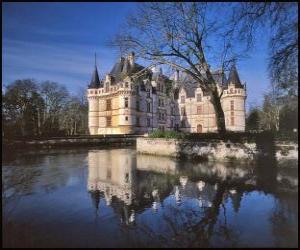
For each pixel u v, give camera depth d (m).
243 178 14.38
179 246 6.87
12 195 11.47
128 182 14.21
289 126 27.92
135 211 9.48
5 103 40.00
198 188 12.66
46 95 59.25
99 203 10.43
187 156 23.27
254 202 10.22
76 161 23.19
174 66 21.45
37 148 36.47
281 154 17.34
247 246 6.79
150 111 67.62
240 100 64.31
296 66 13.43
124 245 6.88
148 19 20.64
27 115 46.22
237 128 63.72
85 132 75.56
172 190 12.38
